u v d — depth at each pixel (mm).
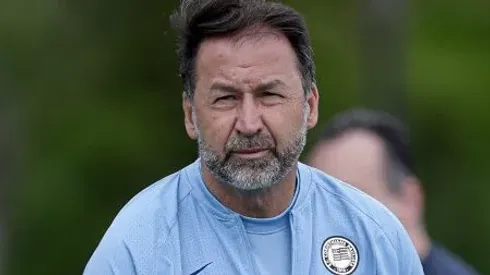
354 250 10195
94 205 45281
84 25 44438
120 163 45469
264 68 9688
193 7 9859
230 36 9742
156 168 45906
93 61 45219
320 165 13797
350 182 13523
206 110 9773
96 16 44719
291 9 9891
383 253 10242
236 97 9703
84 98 45219
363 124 13812
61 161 44906
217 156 9742
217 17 9781
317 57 45531
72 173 44938
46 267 44688
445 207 47188
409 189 13766
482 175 47188
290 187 10125
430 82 46906
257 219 10055
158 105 46188
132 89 46031
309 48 10016
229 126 9680
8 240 43594
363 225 10289
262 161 9688
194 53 9891
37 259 44656
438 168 47312
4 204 43625
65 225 44969
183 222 10078
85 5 44188
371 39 36656
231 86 9672
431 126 47188
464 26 48969
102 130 45312
